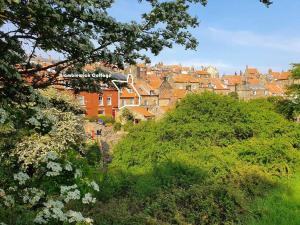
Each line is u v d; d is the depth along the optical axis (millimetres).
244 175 10578
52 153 4805
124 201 8672
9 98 4496
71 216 4832
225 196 8883
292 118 30328
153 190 9352
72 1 3697
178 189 9242
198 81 86812
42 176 4863
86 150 14609
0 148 4754
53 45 4258
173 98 66312
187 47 4703
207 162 11523
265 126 14031
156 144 12711
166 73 93625
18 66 4859
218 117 13766
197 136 13180
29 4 3625
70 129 12695
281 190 10609
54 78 4926
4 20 3822
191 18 4594
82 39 4227
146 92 62812
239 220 8570
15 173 4836
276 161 12352
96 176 9742
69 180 4941
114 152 13023
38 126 4633
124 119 48938
